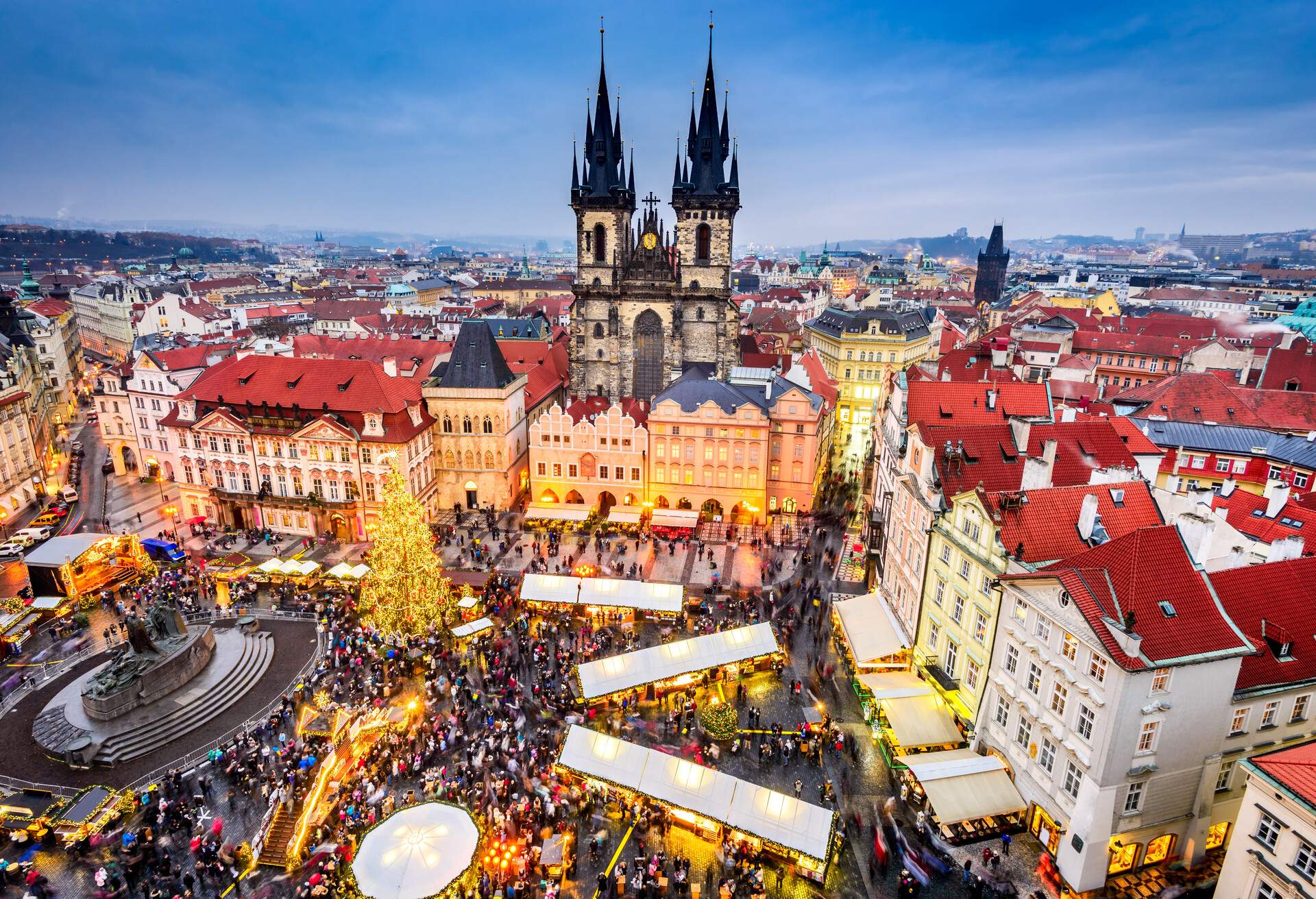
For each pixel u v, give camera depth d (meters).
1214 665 41.81
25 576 88.75
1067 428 70.38
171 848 48.22
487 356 106.88
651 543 97.12
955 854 47.62
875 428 112.69
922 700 58.44
